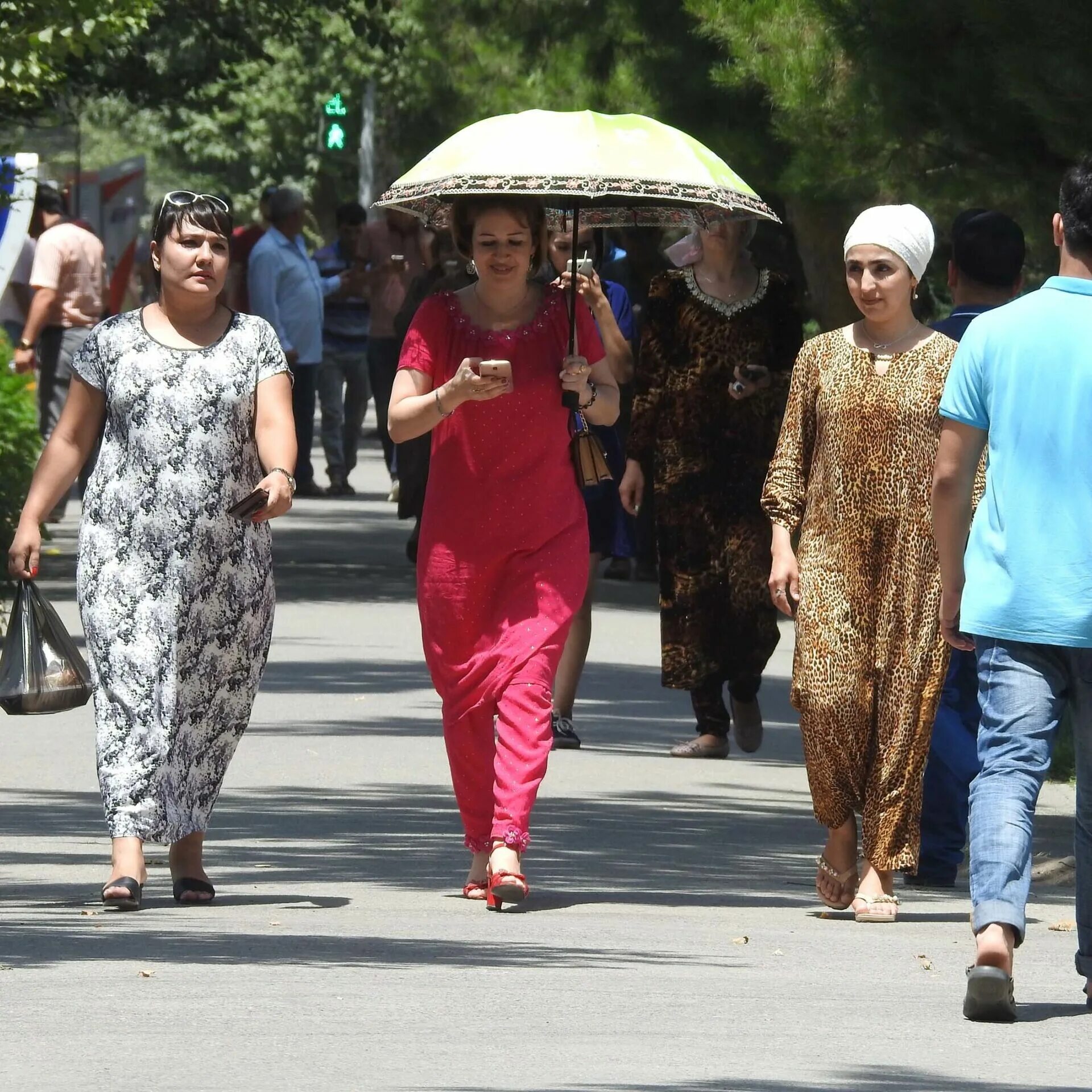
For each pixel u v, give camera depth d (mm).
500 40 82688
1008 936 21594
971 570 22406
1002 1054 20203
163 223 28094
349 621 61656
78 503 90875
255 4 78375
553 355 28859
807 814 36719
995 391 22359
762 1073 18953
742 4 51562
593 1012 21484
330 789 37438
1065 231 22516
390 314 93188
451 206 30297
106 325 28297
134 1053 19234
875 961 25125
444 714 28812
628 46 73438
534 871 30891
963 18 43781
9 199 59531
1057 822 35812
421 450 46688
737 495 41406
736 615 41812
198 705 28016
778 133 52250
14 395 53844
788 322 41188
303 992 22000
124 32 54719
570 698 43250
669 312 41219
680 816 36094
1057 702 22281
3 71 52969
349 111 154250
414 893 28891
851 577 27969
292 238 87812
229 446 28109
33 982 22312
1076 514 22000
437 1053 19406
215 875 29906
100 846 32031
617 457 43938
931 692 27797
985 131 45938
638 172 29062
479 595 28672
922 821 31391
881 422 27766
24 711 28016
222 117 187750
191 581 27922
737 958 24953
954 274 31750
